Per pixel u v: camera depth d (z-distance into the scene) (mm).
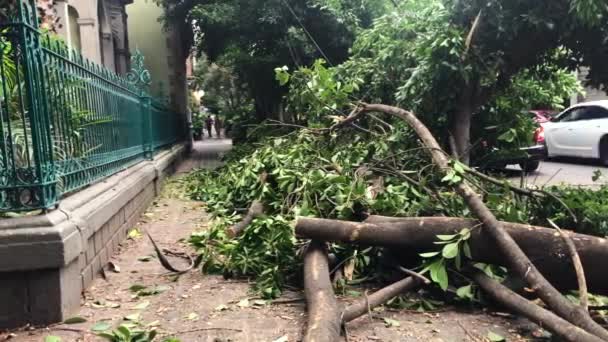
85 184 4789
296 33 11180
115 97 6477
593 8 4770
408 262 4074
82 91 4941
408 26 6562
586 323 2822
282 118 14336
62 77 4293
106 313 3633
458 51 5379
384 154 5574
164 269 4711
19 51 3383
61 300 3406
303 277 4051
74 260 3682
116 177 6117
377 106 5375
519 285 3521
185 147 17750
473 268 3598
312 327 2936
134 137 7945
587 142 12836
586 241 3350
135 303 3832
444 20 5832
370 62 7172
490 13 5297
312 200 4824
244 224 5215
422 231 3695
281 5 11094
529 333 3207
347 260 4145
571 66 6129
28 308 3359
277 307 3727
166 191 9539
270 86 13484
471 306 3656
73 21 13156
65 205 3879
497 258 3508
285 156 5863
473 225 3574
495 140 6965
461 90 5852
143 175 7605
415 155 5367
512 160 7008
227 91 29969
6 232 3273
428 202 4523
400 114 5012
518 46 5566
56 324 3391
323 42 11539
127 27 19438
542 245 3410
